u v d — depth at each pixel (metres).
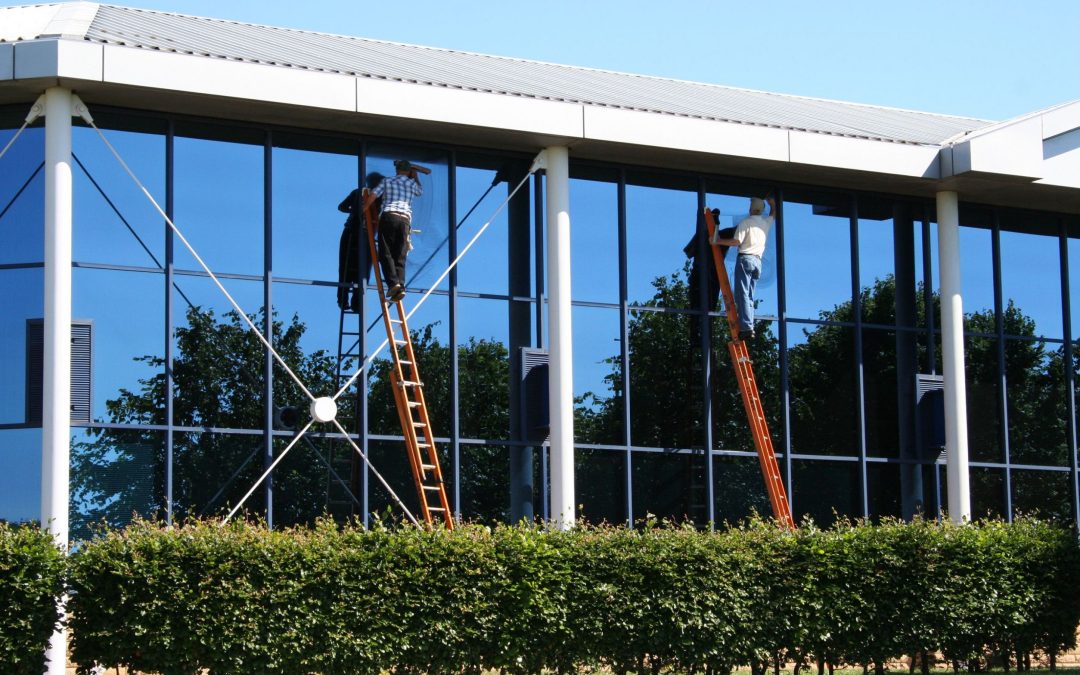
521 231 22.08
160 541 16.38
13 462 19.02
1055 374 25.42
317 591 16.73
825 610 19.28
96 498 19.06
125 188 19.84
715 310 23.19
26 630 15.88
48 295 18.69
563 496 21.17
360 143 21.16
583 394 22.08
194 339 19.94
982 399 24.77
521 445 21.61
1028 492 24.89
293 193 20.78
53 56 18.50
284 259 20.58
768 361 23.25
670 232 23.05
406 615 17.05
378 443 20.75
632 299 22.64
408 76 20.97
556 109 21.19
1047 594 21.00
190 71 19.16
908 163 23.22
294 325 20.50
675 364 22.77
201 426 19.73
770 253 23.53
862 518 23.42
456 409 21.17
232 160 20.50
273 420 20.16
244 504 19.84
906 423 24.20
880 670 19.81
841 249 24.06
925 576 19.95
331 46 23.72
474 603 17.36
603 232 22.61
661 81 27.25
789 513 21.86
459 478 21.12
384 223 20.61
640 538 18.58
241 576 16.45
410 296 21.23
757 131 22.38
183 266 20.00
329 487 20.34
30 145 19.62
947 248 24.08
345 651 16.69
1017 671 21.81
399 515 20.67
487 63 25.23
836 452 23.53
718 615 18.66
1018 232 25.56
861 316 24.11
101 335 19.44
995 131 23.25
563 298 21.56
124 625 16.11
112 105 19.77
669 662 18.61
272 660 16.41
